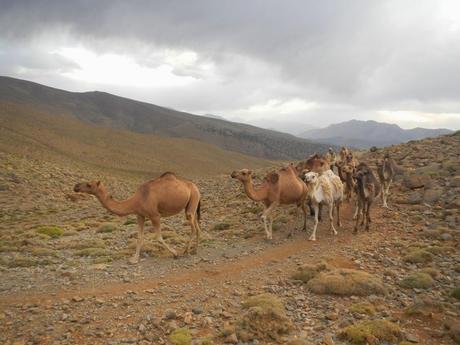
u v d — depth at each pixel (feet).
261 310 26.78
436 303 28.89
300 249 45.01
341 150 75.25
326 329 26.73
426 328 26.43
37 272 39.73
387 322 26.07
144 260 43.32
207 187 134.10
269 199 49.42
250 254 44.29
